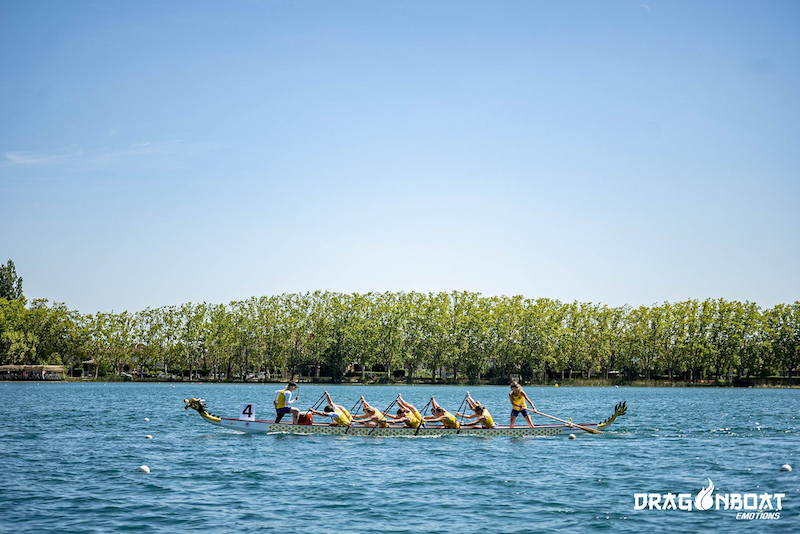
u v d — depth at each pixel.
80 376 146.75
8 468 24.44
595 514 18.14
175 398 73.31
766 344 128.25
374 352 134.62
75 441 32.22
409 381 135.88
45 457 27.11
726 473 23.88
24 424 40.59
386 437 33.47
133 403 63.16
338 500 19.66
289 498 19.89
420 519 17.59
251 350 137.38
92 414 48.75
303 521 17.34
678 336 130.25
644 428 39.38
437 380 141.38
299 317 137.00
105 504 19.00
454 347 131.12
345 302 135.38
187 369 144.75
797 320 129.25
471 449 29.73
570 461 26.48
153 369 146.75
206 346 137.00
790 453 28.80
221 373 153.25
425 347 131.25
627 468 24.89
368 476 23.27
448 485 21.78
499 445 31.05
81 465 25.22
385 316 134.38
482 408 34.56
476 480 22.61
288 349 136.00
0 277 174.12
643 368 136.12
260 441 32.19
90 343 139.38
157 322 139.38
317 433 34.12
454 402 73.94
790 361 129.75
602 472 24.08
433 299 133.50
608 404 70.25
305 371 141.00
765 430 38.62
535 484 21.95
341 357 132.50
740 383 130.62
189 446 30.48
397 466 25.23
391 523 17.17
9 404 60.56
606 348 133.12
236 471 24.11
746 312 129.25
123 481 22.23
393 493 20.59
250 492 20.69
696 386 130.50
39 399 69.88
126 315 139.88
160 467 24.91
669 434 36.03
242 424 35.59
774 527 16.86
